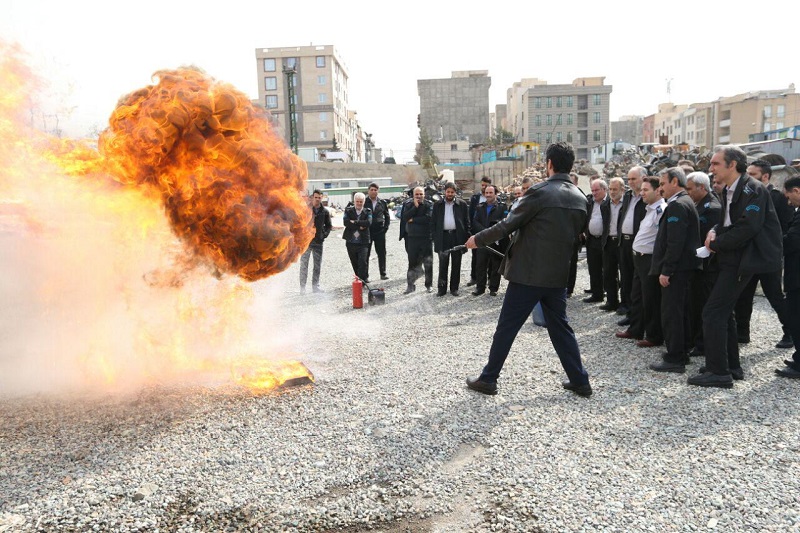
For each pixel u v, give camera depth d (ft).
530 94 299.38
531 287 14.16
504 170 174.81
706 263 17.61
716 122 269.85
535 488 10.16
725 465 10.78
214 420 13.20
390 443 11.99
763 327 21.49
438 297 29.48
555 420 13.04
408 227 30.37
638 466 10.84
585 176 95.40
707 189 18.74
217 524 9.21
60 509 9.57
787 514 9.12
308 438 12.25
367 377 16.35
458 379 16.02
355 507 9.66
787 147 78.18
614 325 22.61
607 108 296.10
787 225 20.07
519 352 18.70
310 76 281.13
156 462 11.18
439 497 9.98
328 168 166.09
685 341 17.97
